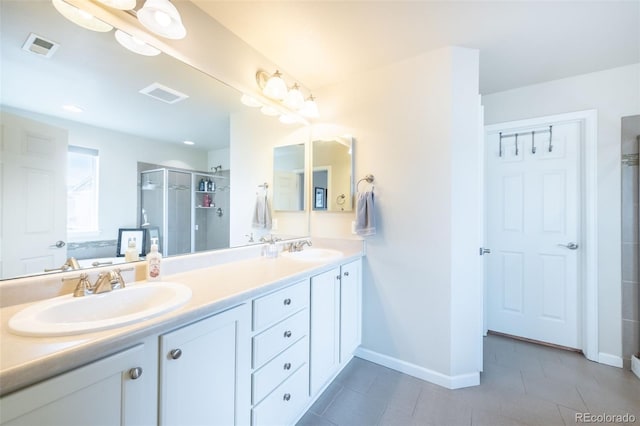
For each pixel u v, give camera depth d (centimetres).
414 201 200
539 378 193
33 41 102
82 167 117
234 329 111
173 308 91
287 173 230
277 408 134
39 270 103
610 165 213
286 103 212
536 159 248
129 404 78
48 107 107
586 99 222
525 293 253
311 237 249
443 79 188
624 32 169
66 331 72
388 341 210
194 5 150
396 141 207
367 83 220
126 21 122
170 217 151
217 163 177
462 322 187
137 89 135
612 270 211
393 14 155
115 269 118
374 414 159
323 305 172
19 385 59
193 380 95
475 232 190
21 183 100
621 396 172
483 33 172
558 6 148
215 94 169
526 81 236
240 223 192
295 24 164
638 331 203
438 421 153
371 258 218
